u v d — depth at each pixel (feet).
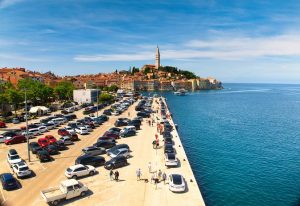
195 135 265.75
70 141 180.14
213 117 399.85
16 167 122.01
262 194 132.16
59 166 136.15
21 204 96.32
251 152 206.49
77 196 101.76
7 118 278.67
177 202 99.40
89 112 329.72
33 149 158.10
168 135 200.13
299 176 157.17
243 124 337.72
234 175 156.35
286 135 271.69
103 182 116.57
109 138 184.96
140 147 175.32
